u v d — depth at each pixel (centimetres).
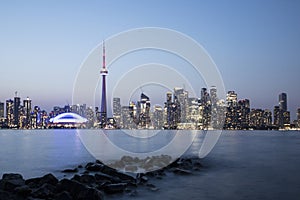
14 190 1464
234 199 1609
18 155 4488
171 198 1609
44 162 3516
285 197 1655
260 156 4047
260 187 1902
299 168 2812
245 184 2002
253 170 2666
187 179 2170
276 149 5516
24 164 3334
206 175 2366
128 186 1817
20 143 8188
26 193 1452
